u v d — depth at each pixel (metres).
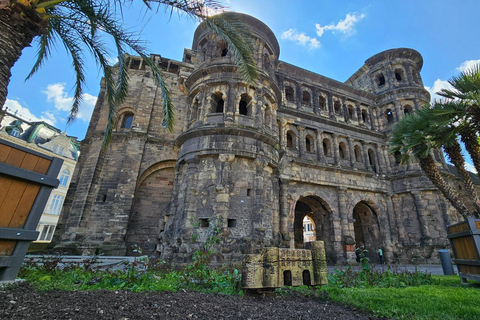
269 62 25.06
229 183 17.05
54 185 6.95
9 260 6.05
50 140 49.62
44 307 4.79
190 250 15.20
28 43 7.62
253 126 19.02
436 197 28.22
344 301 7.06
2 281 5.87
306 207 33.59
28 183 6.56
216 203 16.33
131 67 30.16
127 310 5.02
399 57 36.00
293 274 7.23
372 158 32.34
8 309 4.48
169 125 13.59
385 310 6.12
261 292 7.01
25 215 6.46
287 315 5.62
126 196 23.23
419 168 29.55
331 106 31.44
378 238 28.27
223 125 18.05
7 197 6.15
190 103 22.25
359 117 33.06
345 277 10.73
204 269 9.12
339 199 26.52
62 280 7.16
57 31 11.02
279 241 20.28
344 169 27.36
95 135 25.55
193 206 16.84
